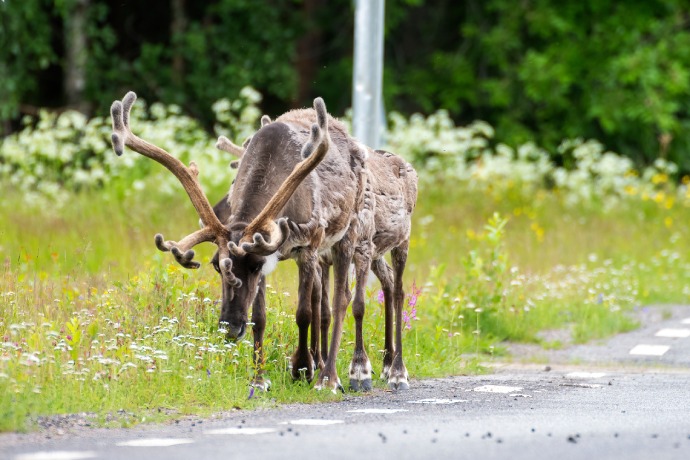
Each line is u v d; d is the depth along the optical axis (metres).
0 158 69.31
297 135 29.38
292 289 35.69
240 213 28.09
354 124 41.84
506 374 34.19
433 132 66.88
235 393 27.09
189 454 20.08
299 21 85.94
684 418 24.59
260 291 28.95
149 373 26.91
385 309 32.19
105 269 42.12
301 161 28.22
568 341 40.75
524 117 92.31
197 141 62.00
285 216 28.25
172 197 56.12
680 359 37.59
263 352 29.33
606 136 93.12
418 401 27.78
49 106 82.38
